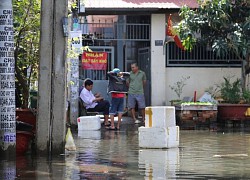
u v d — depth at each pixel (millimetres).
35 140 13664
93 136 18703
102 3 25938
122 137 18391
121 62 27453
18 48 16203
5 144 12922
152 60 26906
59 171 11430
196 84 27328
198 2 24859
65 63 13477
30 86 18984
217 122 24516
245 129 21688
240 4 24922
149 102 27312
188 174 11195
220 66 27422
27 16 15852
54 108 13453
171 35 26656
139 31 27094
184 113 23844
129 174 11141
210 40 24984
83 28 26844
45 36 13336
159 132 15305
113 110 21516
